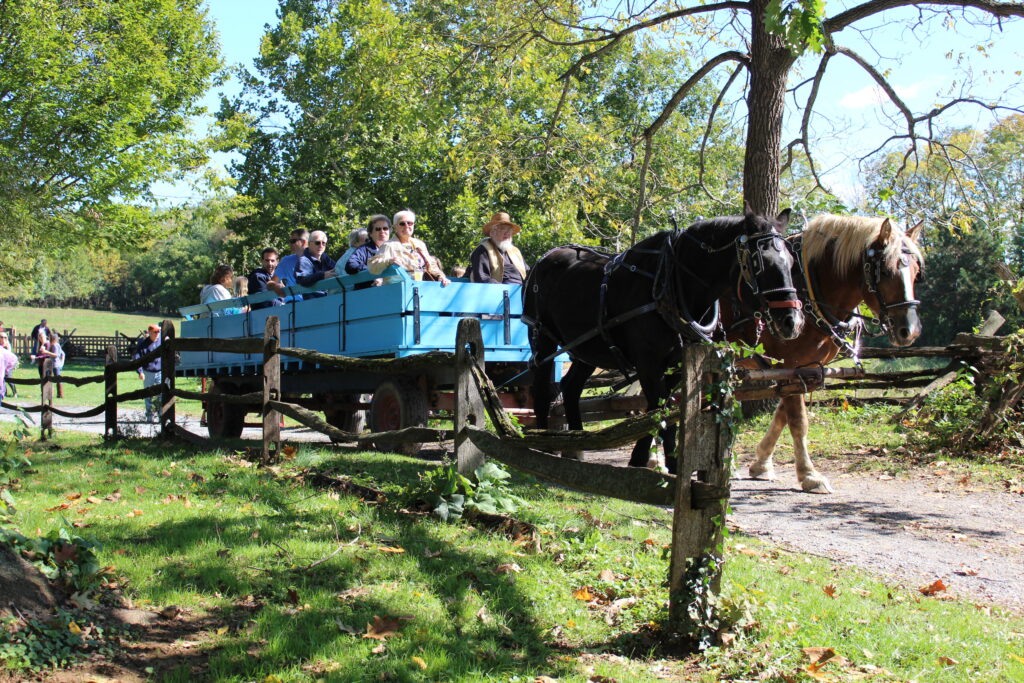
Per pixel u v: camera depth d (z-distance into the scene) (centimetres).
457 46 1510
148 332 1480
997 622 464
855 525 668
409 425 851
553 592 450
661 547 531
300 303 1015
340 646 367
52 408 1094
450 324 864
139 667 345
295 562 469
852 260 736
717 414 396
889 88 1279
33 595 368
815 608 453
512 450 521
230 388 1176
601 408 927
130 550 474
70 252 3036
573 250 813
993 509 720
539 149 1877
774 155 1188
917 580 537
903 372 1016
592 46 1764
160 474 728
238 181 3297
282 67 3188
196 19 2833
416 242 1014
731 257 641
